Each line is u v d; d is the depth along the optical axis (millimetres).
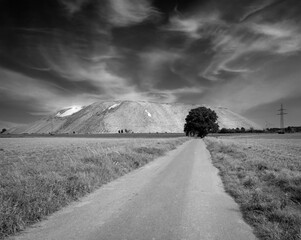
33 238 5730
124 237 5730
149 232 6031
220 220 6941
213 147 37156
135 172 15297
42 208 7406
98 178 11961
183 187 11125
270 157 21406
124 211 7648
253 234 6012
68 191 9492
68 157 19734
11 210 6922
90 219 6930
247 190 9844
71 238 5688
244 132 186125
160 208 7977
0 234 5887
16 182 9656
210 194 9906
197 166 18109
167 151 31797
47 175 10875
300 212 7203
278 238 5637
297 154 25359
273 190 9617
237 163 17891
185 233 6008
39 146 48594
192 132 113938
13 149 39844
